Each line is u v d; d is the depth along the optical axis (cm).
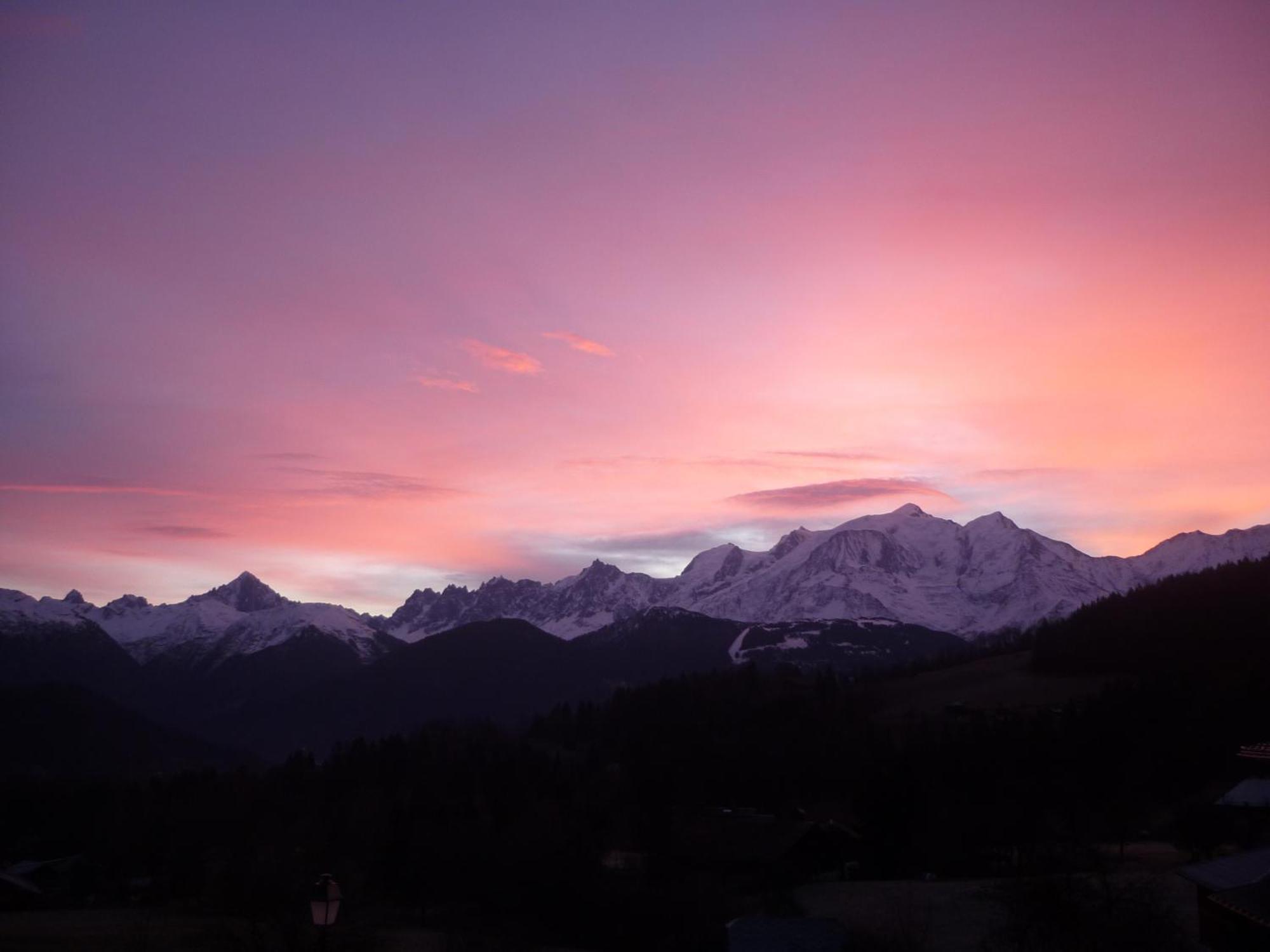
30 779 14788
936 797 8769
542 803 9281
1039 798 8731
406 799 9869
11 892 8362
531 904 6888
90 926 6788
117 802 11581
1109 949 3822
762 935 5056
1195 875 3691
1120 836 7569
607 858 7669
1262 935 3162
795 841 7662
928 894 6362
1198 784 9519
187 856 9175
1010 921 4434
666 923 6281
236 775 12700
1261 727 10662
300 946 4931
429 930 6506
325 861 8262
